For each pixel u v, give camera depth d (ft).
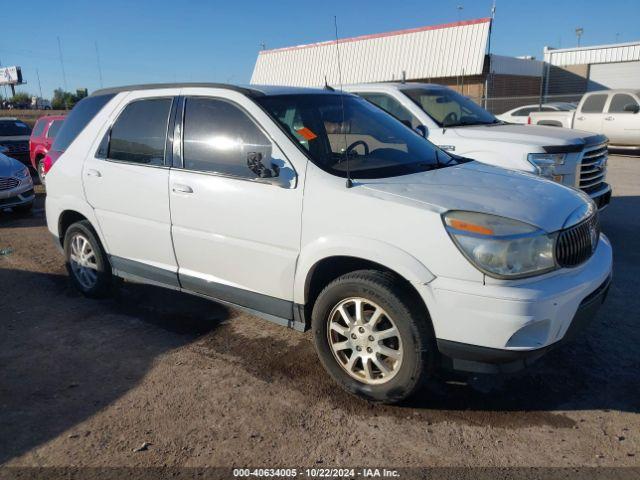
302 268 11.60
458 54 76.95
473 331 9.72
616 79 102.37
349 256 10.90
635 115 48.80
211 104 13.47
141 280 15.56
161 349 13.80
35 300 17.39
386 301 10.41
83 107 17.15
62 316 16.02
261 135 12.46
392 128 14.60
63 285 18.78
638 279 17.74
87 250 16.94
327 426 10.52
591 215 11.27
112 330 14.98
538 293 9.50
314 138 12.42
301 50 88.99
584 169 21.62
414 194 10.69
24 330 15.10
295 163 11.84
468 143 21.79
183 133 13.82
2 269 20.75
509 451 9.68
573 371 12.28
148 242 14.67
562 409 10.91
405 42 82.28
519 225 9.83
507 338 9.53
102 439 10.27
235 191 12.52
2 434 10.46
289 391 11.74
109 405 11.37
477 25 76.18
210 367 12.84
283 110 12.89
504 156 20.88
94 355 13.55
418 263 10.05
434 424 10.52
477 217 9.91
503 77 91.09
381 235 10.46
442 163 13.39
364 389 11.10
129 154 15.03
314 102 13.80
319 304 11.41
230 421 10.74
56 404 11.44
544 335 9.79
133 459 9.70
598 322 14.62
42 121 45.73
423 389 11.69
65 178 16.67
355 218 10.78
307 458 9.64
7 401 11.58
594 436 10.04
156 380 12.31
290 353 13.43
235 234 12.66
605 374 12.12
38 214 32.24
